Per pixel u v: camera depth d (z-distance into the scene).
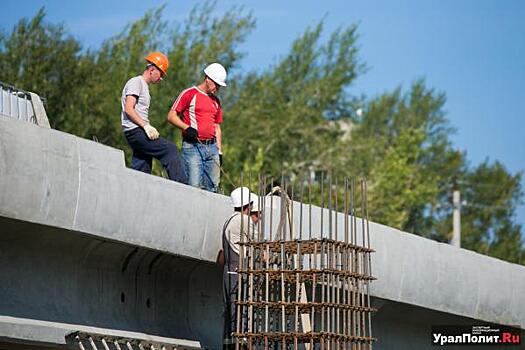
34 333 25.27
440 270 37.41
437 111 118.31
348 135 107.06
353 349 27.67
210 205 29.34
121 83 79.94
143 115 29.92
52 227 25.48
